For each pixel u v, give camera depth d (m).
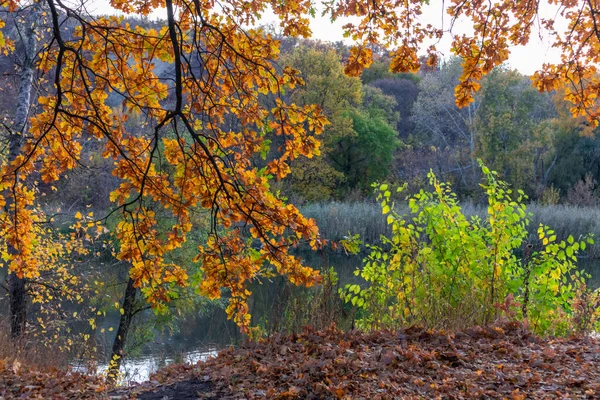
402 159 54.00
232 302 6.64
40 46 10.52
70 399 5.73
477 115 50.06
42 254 11.16
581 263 24.30
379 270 8.83
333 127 43.03
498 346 6.50
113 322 16.97
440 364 5.88
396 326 8.01
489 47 6.22
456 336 6.95
